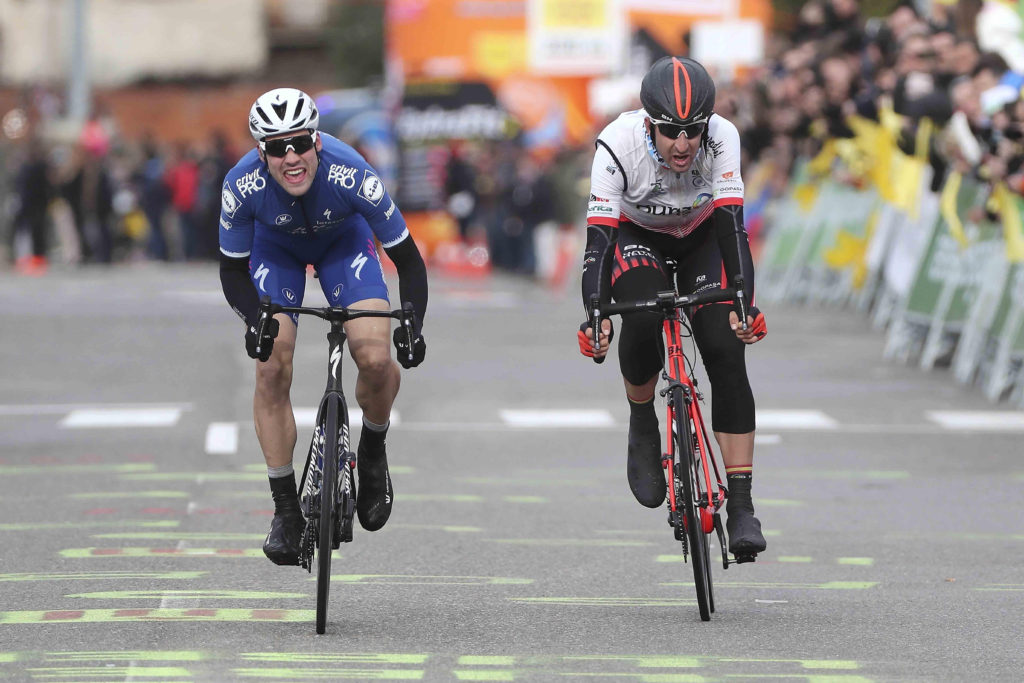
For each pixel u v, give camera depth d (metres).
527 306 62.62
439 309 60.66
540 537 23.22
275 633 17.75
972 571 21.30
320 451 18.56
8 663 16.41
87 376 40.59
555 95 84.75
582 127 84.75
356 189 18.91
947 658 16.97
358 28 147.50
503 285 76.56
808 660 16.84
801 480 27.73
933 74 42.72
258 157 18.89
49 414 34.44
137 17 135.88
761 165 65.44
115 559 21.39
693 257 20.23
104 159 90.56
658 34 83.06
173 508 24.80
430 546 22.58
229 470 28.02
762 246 66.88
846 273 59.03
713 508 18.95
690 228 20.05
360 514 20.17
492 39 85.12
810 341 48.62
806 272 60.66
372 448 20.02
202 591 19.70
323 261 19.94
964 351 40.09
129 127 143.38
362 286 19.56
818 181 60.62
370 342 19.14
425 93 86.12
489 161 83.56
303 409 34.69
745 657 16.97
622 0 83.19
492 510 25.08
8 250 95.56
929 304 43.38
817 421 33.94
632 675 16.20
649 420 20.19
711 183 19.41
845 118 52.47
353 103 113.25
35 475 27.52
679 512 19.09
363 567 21.27
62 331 51.31
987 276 39.56
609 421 33.88
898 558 22.08
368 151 104.81
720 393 19.36
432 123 86.06
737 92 62.72
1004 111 35.06
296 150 18.28
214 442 30.81
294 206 18.95
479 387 38.81
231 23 136.50
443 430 32.69
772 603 19.56
